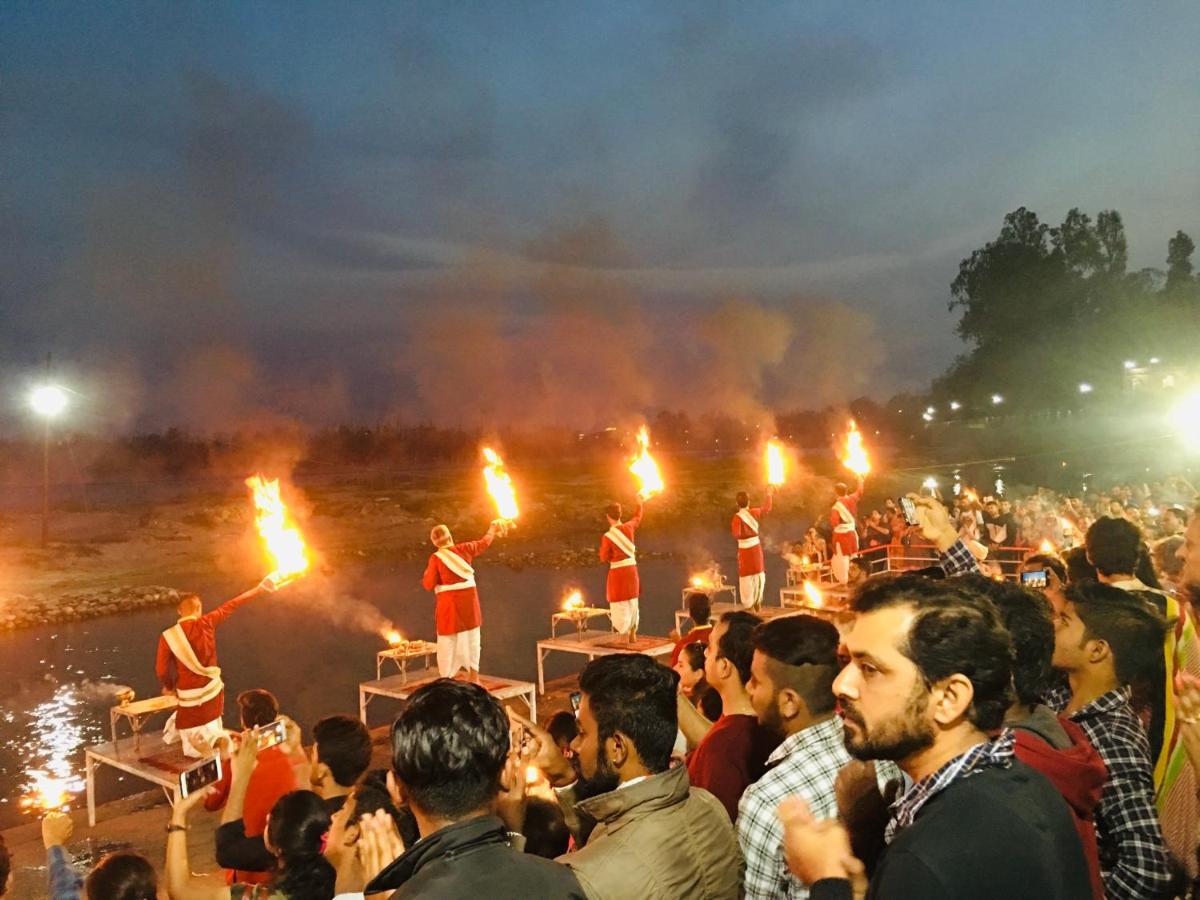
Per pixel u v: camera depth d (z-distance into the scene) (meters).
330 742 4.46
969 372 69.44
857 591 2.35
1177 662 3.42
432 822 2.58
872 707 2.20
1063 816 2.08
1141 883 2.87
